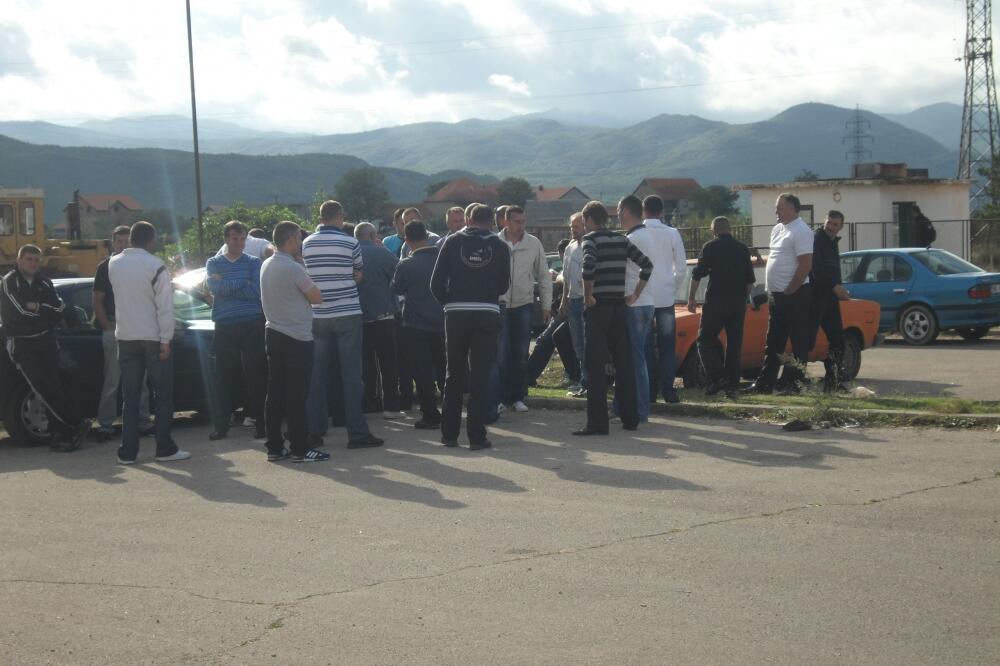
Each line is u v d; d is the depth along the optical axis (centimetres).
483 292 957
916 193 3834
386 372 1165
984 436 904
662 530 660
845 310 1405
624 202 1078
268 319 935
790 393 1194
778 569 575
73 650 501
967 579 548
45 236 2966
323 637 505
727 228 1163
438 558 622
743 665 454
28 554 662
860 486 748
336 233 1001
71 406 1095
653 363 1115
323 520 721
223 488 838
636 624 505
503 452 938
